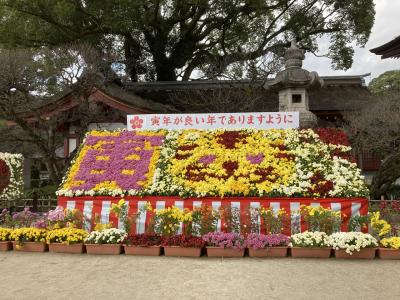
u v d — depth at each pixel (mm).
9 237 9227
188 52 26297
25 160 19062
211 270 7359
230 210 9344
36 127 18906
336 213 9039
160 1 19984
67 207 10359
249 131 12125
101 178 10719
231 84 20906
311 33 25797
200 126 12562
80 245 8844
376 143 14266
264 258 8242
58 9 16906
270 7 23172
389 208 10414
